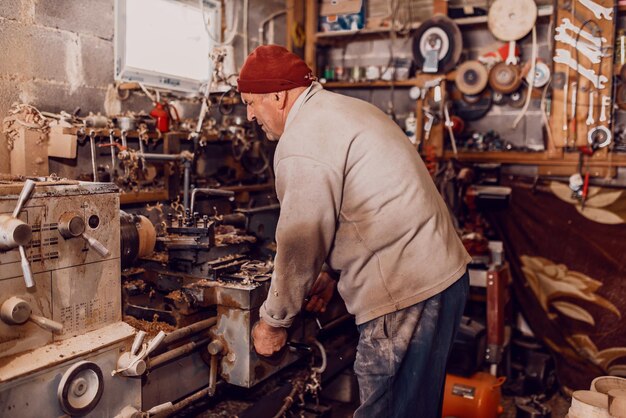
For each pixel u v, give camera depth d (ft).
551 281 10.91
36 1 7.18
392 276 5.21
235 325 5.84
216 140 9.34
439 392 5.43
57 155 6.91
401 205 5.09
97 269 4.94
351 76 12.29
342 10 12.32
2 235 4.09
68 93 7.70
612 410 5.63
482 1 11.73
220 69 8.86
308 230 4.86
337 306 7.25
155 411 5.16
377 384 5.18
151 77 8.93
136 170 8.05
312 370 6.84
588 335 10.52
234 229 7.57
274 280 5.10
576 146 10.64
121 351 4.99
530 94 11.14
